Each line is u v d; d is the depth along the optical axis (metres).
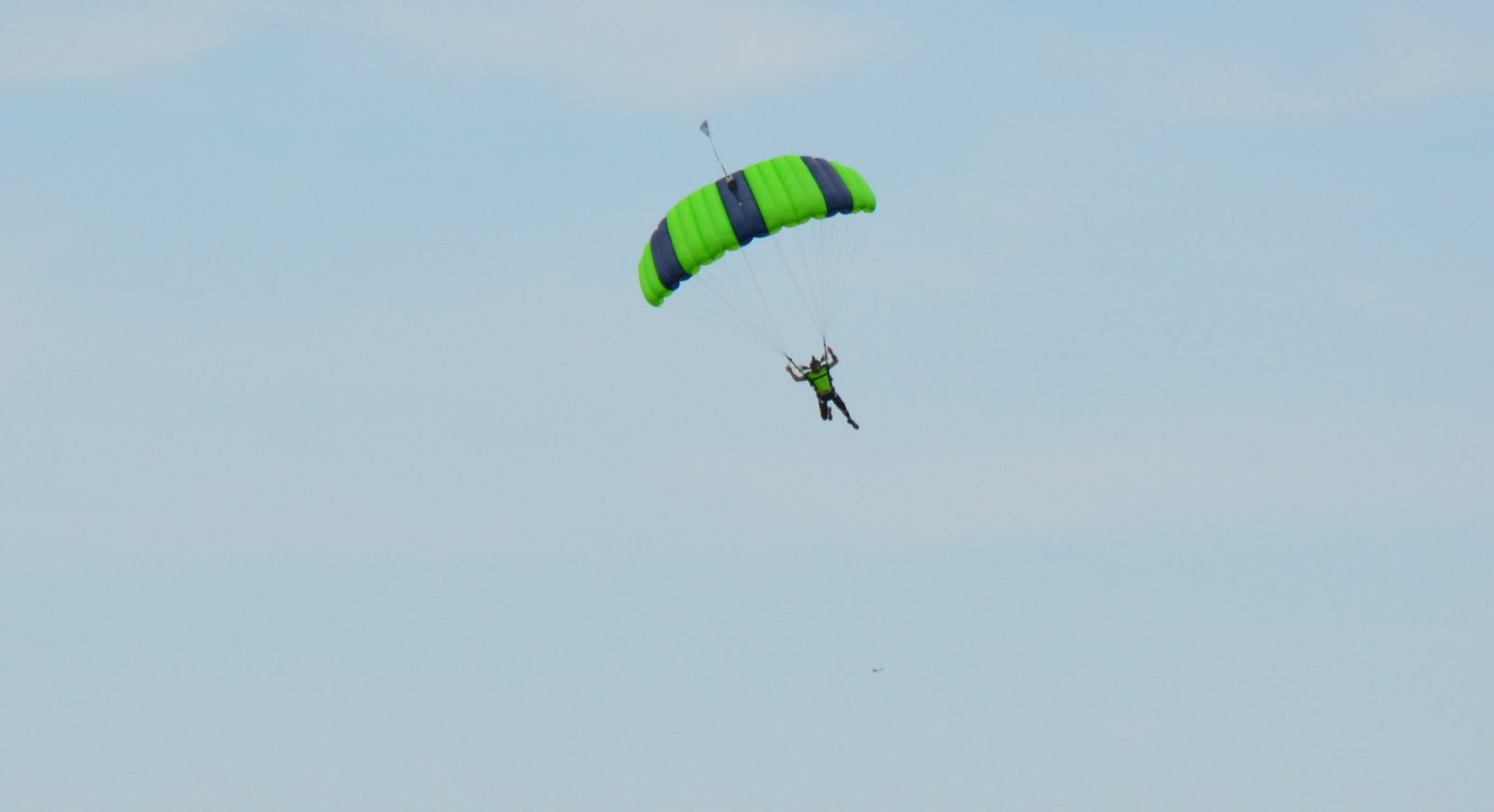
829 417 145.12
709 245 146.00
